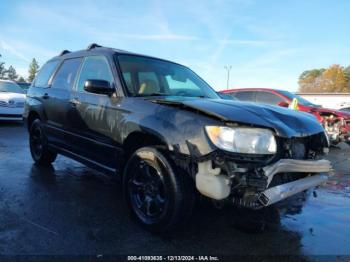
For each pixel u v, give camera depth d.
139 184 3.22
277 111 3.10
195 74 4.66
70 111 4.21
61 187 4.29
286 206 3.93
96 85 3.43
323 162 3.07
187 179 2.82
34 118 5.48
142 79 3.75
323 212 3.78
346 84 72.31
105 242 2.84
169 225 2.85
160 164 2.89
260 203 2.54
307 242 3.01
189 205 2.83
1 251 2.62
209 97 4.11
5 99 10.66
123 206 3.68
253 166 2.57
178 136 2.76
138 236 2.97
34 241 2.81
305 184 2.87
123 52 4.01
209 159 2.59
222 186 2.52
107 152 3.59
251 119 2.68
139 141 3.32
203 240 2.96
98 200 3.85
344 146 8.68
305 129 2.95
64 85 4.55
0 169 5.09
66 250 2.69
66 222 3.21
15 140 7.99
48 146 4.97
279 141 2.73
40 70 5.54
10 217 3.27
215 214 3.53
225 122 2.63
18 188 4.17
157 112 3.04
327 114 8.53
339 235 3.17
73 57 4.62
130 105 3.30
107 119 3.53
